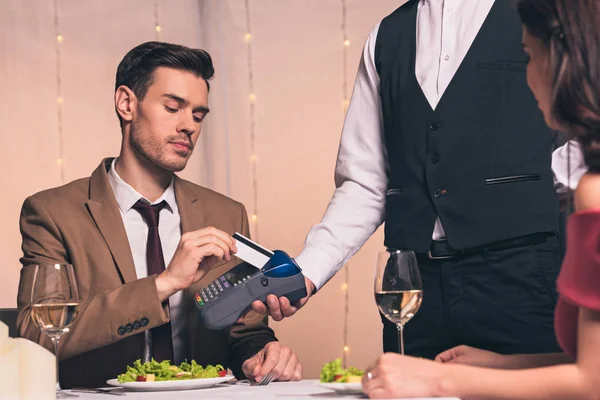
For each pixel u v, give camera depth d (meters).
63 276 1.43
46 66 3.39
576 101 1.02
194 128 2.16
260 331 2.06
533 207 1.61
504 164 1.64
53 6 3.39
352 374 1.25
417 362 1.07
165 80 2.12
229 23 3.46
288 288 1.64
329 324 3.45
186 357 2.06
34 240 2.05
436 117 1.69
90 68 3.42
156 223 2.12
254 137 3.46
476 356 1.31
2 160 3.33
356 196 1.85
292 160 3.46
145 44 2.17
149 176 2.16
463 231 1.63
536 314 1.59
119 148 3.44
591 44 1.02
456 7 1.74
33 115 3.37
